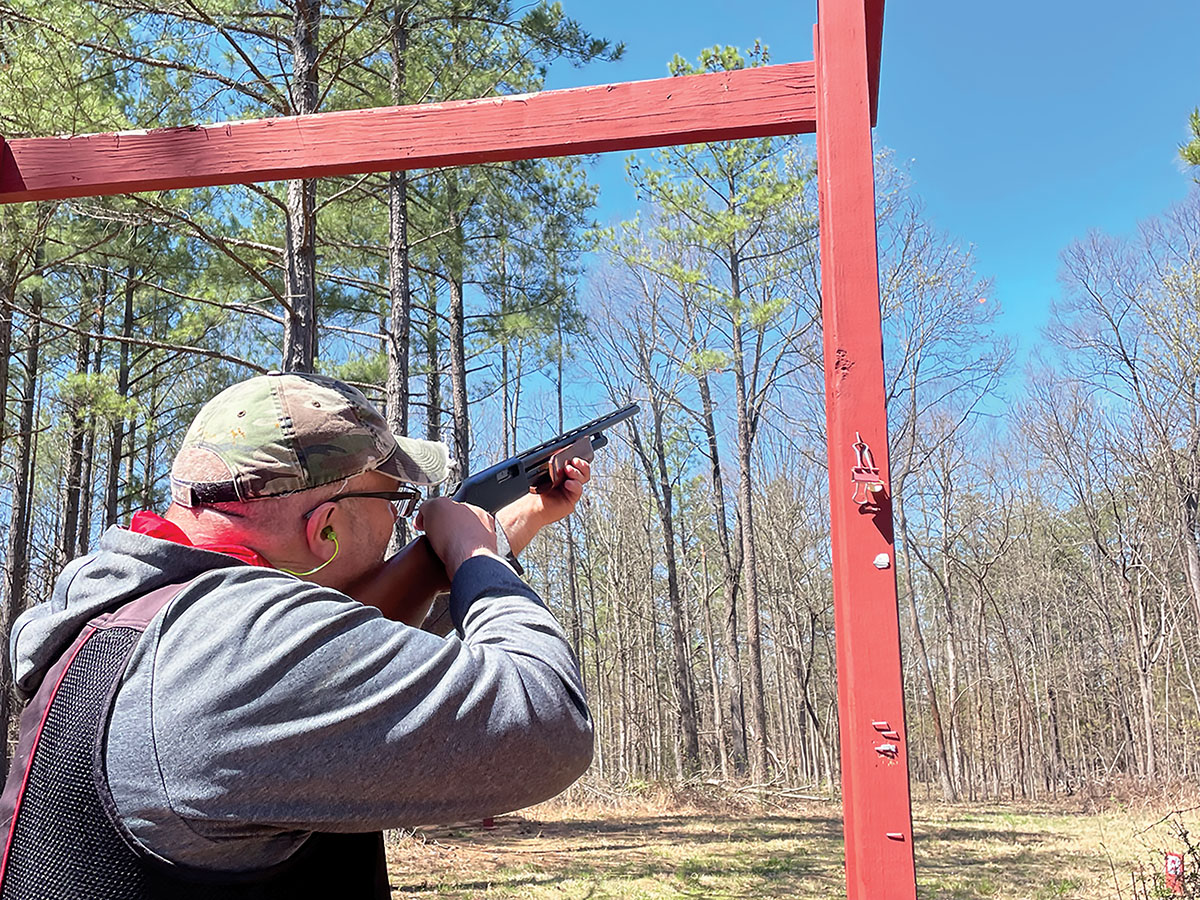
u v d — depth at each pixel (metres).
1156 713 27.08
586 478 1.47
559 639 0.98
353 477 1.01
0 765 10.83
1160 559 26.39
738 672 21.38
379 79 10.37
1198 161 6.73
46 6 7.21
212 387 16.48
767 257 19.89
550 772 0.89
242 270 11.85
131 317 15.63
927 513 29.83
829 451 1.49
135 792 0.80
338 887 0.91
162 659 0.83
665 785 17.92
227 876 0.82
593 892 8.52
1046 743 32.41
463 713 0.85
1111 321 23.56
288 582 0.88
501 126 1.84
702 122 1.78
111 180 1.94
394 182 11.34
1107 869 10.08
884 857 1.33
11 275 9.50
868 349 1.49
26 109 7.09
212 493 0.96
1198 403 22.47
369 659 0.84
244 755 0.79
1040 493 33.25
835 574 1.47
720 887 8.93
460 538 1.09
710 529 32.53
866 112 1.59
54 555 17.92
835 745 31.52
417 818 0.84
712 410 22.47
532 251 13.82
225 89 7.98
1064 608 33.34
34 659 0.92
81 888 0.80
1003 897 8.66
